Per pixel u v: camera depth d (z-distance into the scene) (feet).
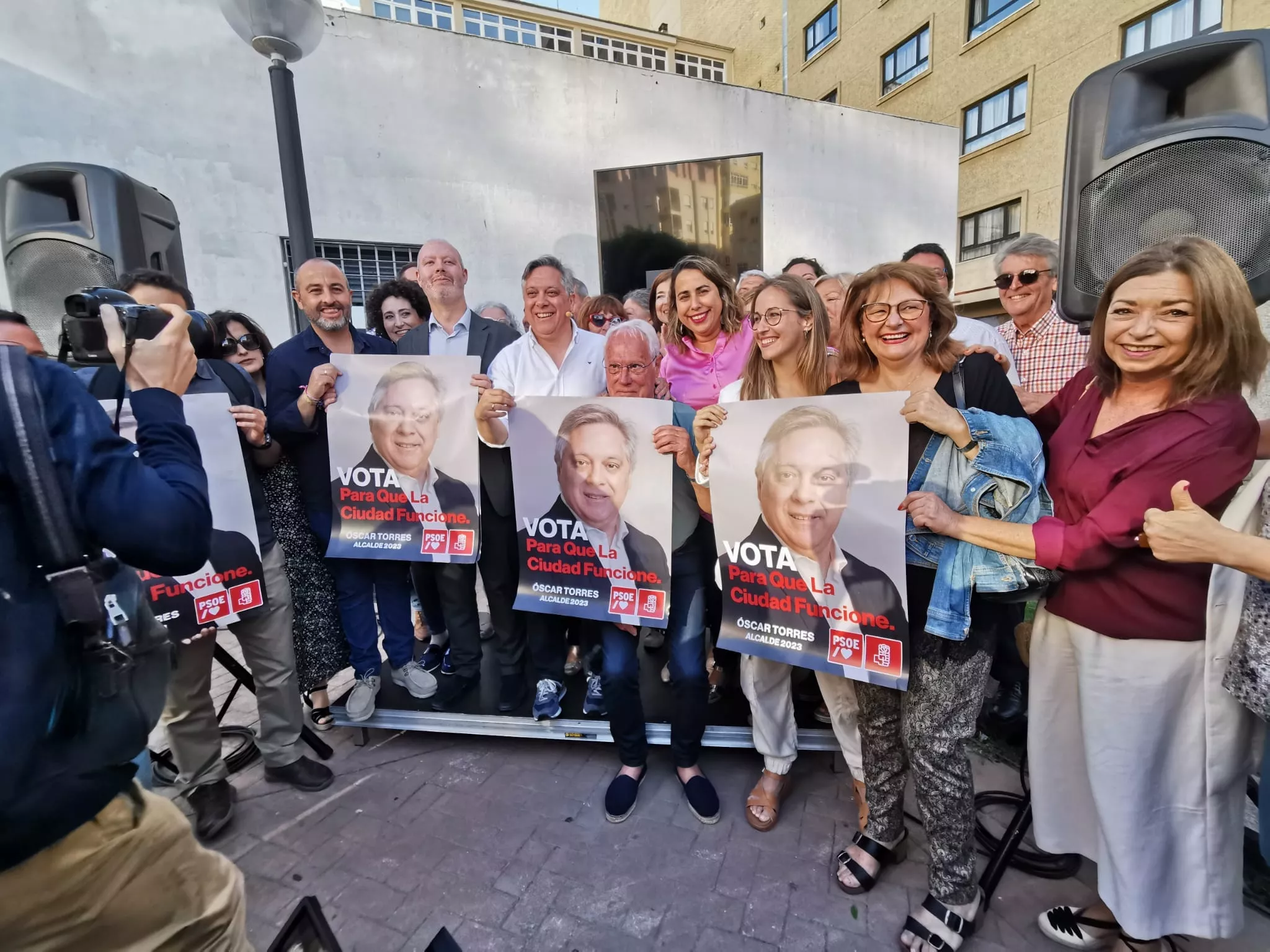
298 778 7.95
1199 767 4.71
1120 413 4.71
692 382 9.02
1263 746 4.60
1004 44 50.14
